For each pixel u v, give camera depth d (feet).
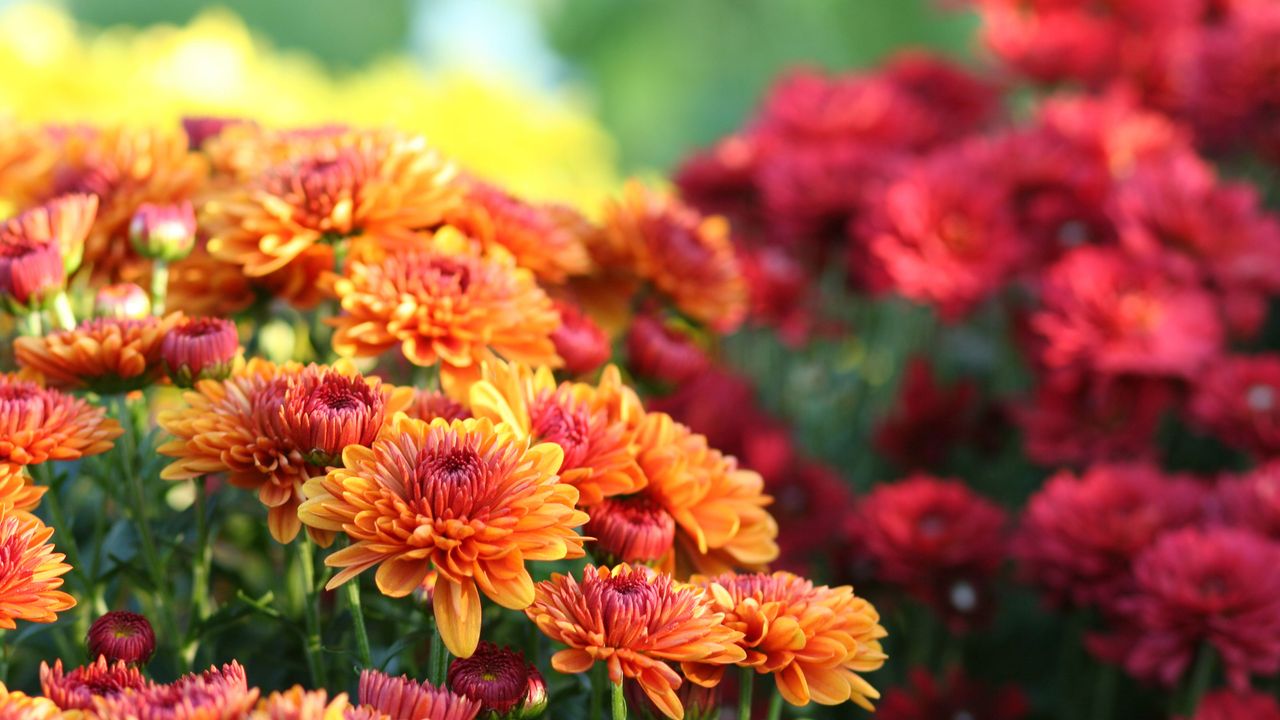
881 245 3.62
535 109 5.84
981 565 3.27
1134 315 3.55
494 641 2.77
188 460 2.47
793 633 2.43
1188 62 4.46
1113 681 3.45
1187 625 3.05
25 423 2.48
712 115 12.66
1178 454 4.16
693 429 3.43
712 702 2.49
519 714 2.43
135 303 2.73
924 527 3.28
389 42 13.62
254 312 2.88
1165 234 3.76
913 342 4.39
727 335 4.65
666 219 3.05
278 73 5.80
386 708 2.33
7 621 2.35
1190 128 4.55
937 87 4.90
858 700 2.45
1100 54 4.60
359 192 2.69
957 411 3.84
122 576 2.78
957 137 4.81
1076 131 4.15
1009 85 5.06
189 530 2.86
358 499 2.38
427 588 2.51
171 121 4.64
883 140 4.42
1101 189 3.86
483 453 2.42
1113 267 3.60
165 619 2.76
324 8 13.16
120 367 2.58
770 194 3.98
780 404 4.31
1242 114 4.24
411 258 2.67
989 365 4.46
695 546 2.62
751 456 3.45
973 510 3.30
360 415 2.44
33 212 2.68
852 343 4.58
